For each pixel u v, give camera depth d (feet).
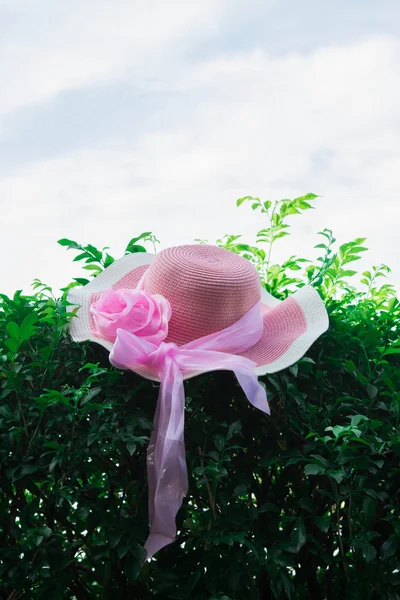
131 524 6.29
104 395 6.68
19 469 6.29
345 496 6.38
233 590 6.22
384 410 7.10
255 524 6.73
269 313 7.80
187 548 6.57
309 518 6.95
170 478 6.00
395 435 6.33
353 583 6.51
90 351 6.91
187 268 7.02
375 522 6.70
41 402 6.19
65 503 6.81
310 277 8.47
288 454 6.52
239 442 6.87
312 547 6.86
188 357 6.41
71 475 6.53
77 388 6.77
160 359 6.33
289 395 6.73
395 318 8.14
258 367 6.70
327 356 7.07
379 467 6.33
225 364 6.32
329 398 6.98
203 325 6.86
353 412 6.93
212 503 6.42
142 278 7.43
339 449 6.27
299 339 7.03
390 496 6.68
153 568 6.77
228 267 7.28
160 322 6.53
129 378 6.73
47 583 6.29
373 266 9.41
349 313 8.16
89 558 6.62
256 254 9.59
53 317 7.00
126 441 6.11
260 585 7.05
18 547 6.26
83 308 7.25
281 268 9.35
